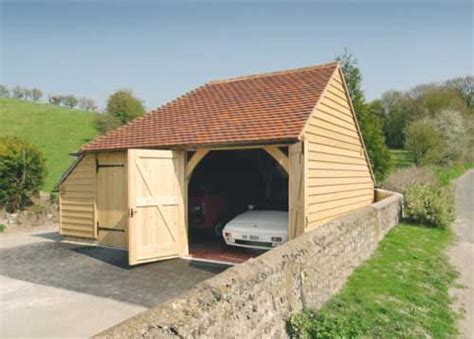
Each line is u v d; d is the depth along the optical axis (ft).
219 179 42.45
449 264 34.86
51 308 20.80
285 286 17.94
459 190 87.92
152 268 28.94
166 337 10.43
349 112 42.65
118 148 35.29
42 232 47.42
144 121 41.04
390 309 23.12
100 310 20.39
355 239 30.48
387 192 57.47
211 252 33.99
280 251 18.26
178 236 32.27
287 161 28.78
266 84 40.19
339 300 23.67
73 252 34.88
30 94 178.40
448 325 22.06
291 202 28.43
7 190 55.47
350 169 43.16
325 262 23.32
